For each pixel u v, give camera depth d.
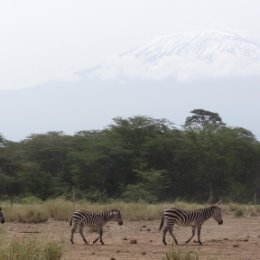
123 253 27.73
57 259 23.09
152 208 51.69
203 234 38.12
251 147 101.25
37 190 94.31
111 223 44.00
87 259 25.61
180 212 31.67
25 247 22.98
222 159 98.38
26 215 44.53
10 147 102.56
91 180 96.62
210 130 109.88
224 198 97.75
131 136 103.12
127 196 85.31
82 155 98.00
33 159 107.00
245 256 26.78
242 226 43.66
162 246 30.75
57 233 37.25
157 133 104.56
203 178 98.50
